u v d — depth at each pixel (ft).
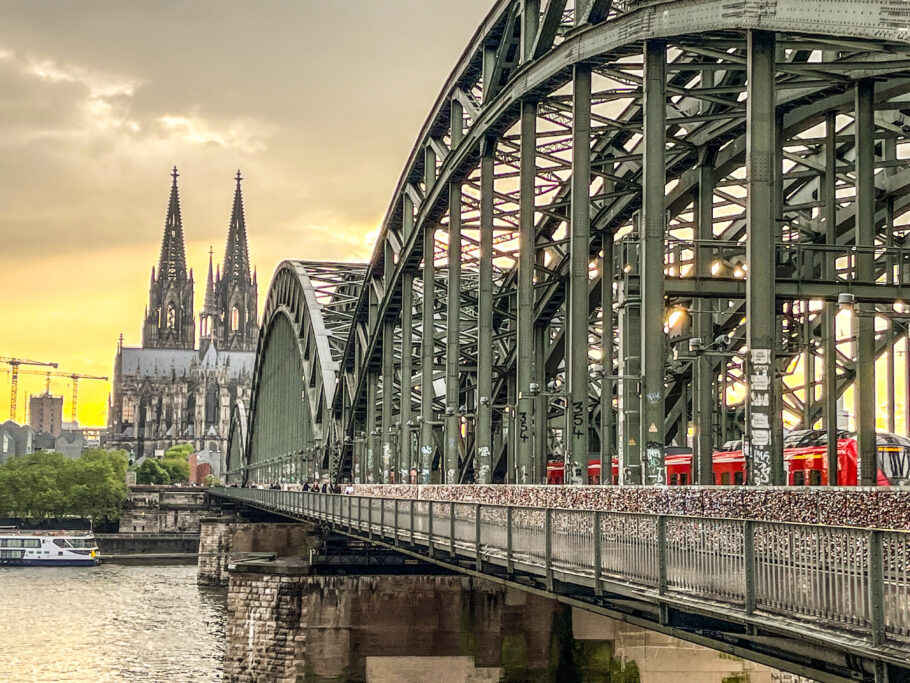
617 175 195.00
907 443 160.25
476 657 197.47
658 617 85.92
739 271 142.31
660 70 134.51
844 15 100.48
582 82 155.84
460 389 286.87
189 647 294.87
